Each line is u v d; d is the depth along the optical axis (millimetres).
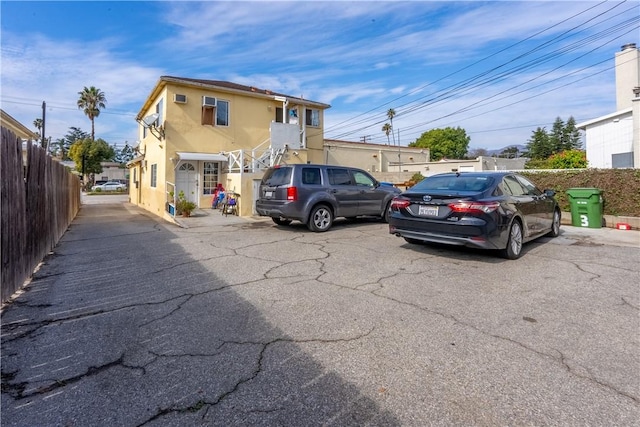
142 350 2914
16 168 4508
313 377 2492
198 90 15070
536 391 2311
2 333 3258
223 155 15430
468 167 33188
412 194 6121
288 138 15984
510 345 2930
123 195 37406
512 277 4816
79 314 3703
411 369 2584
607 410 2119
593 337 3064
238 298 4105
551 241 7336
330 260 5859
